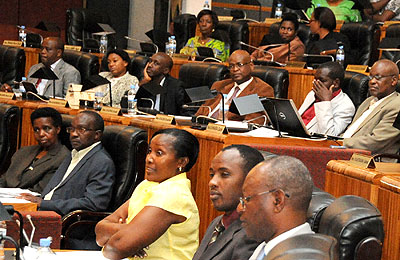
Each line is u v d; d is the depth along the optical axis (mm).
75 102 7309
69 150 5973
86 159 5234
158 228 3672
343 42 9258
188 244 3807
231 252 2943
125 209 4109
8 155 6605
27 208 4707
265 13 12258
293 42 9531
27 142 7004
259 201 2314
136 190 3988
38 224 4199
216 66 7926
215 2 12242
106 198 5109
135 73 8758
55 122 5801
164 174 3900
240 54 6770
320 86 6309
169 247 3746
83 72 9469
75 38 11469
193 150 3953
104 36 11039
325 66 6293
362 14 10922
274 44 9727
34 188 5734
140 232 3645
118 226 3965
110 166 5180
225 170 3162
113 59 8352
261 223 2328
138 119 6055
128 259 3756
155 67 7863
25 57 10172
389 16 10648
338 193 4145
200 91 5789
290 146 4855
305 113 6621
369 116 5805
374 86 5812
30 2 13867
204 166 5160
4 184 5914
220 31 10305
